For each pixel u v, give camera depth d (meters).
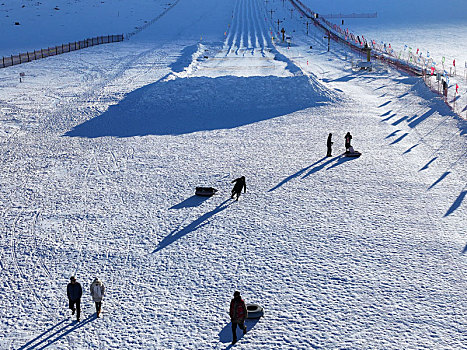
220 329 16.83
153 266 21.16
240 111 50.69
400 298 18.02
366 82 66.94
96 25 129.88
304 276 19.84
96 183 31.34
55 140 41.50
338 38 111.62
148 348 15.98
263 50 95.38
